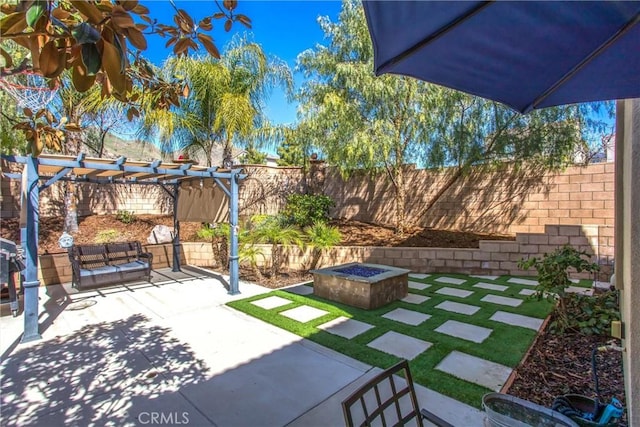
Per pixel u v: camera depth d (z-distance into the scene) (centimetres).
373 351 351
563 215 771
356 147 703
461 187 891
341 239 848
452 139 714
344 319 448
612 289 507
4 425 236
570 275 657
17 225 762
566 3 105
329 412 252
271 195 1047
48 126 175
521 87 163
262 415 248
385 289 512
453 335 392
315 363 326
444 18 107
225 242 770
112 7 86
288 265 786
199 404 261
